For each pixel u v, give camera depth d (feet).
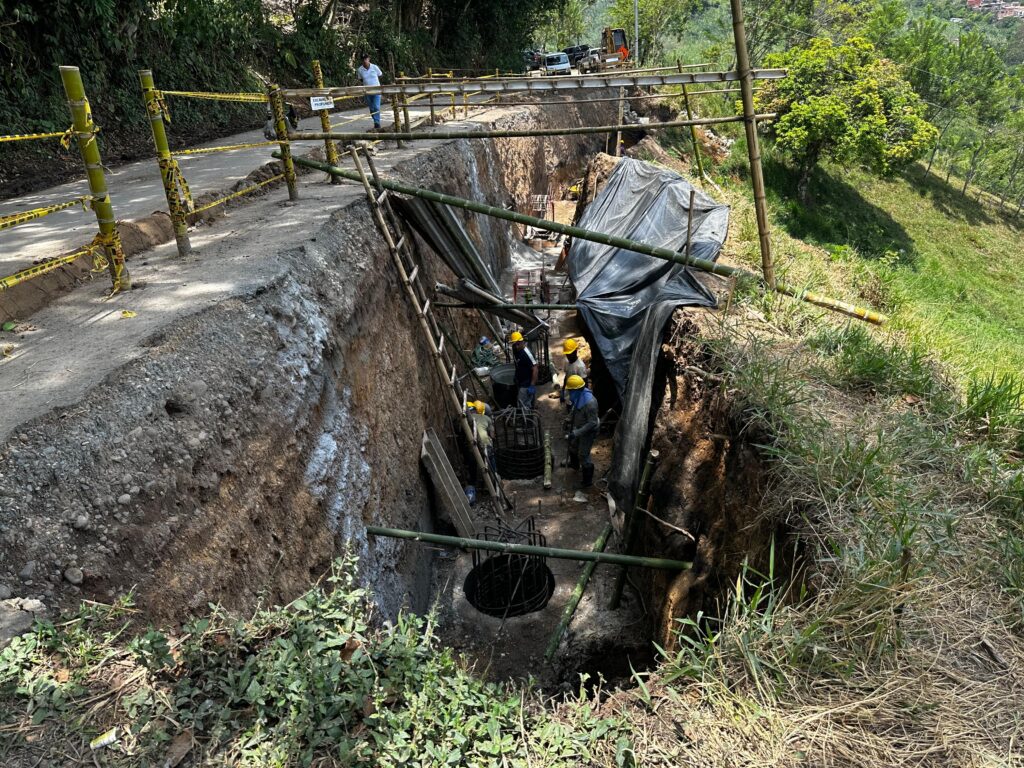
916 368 18.40
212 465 12.71
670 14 129.49
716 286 24.99
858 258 44.11
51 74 34.42
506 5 92.99
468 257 29.32
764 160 83.71
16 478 9.93
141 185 27.63
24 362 12.92
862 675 10.13
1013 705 9.59
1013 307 72.84
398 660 9.48
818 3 118.62
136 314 15.12
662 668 10.93
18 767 7.39
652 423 23.52
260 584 12.92
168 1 44.39
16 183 28.19
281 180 30.25
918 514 12.73
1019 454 16.01
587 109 83.97
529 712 9.69
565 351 31.65
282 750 8.00
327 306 19.36
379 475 20.33
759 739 9.32
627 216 37.78
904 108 80.64
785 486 14.02
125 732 8.03
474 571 23.57
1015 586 11.45
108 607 9.37
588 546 25.45
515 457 29.63
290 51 60.08
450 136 23.72
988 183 129.70
